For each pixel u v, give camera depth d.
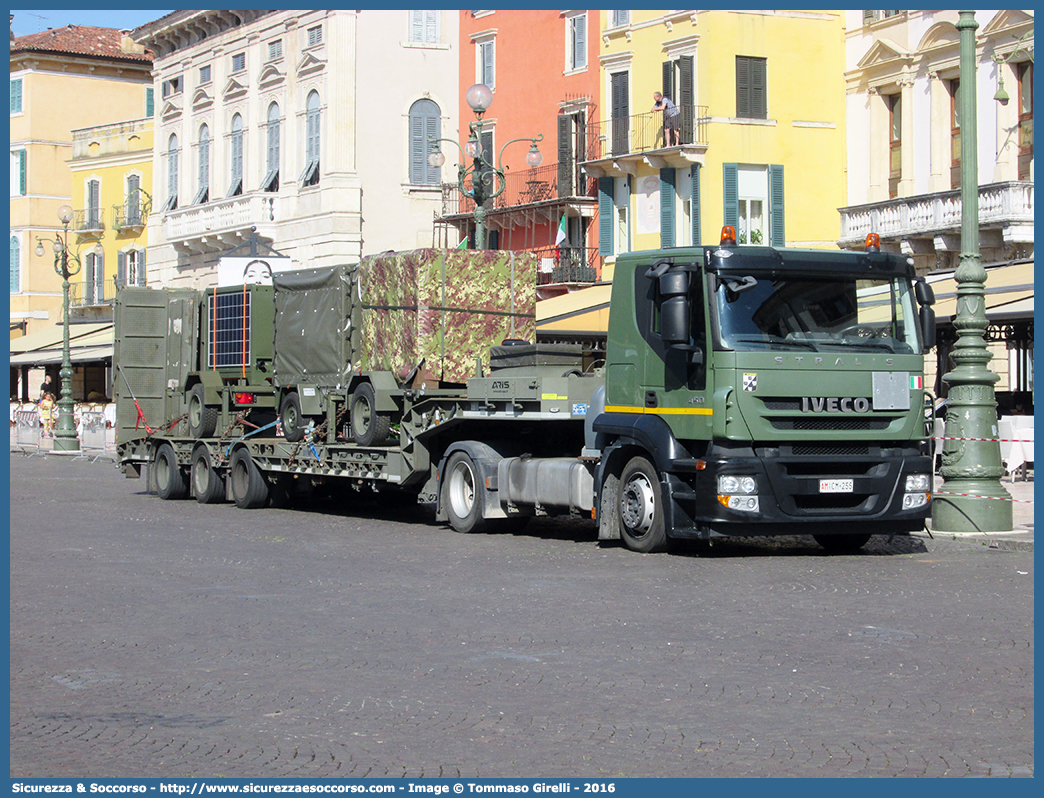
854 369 15.87
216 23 60.44
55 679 9.52
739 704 8.48
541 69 49.28
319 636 11.03
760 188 42.22
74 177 73.94
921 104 37.91
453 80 54.72
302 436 23.42
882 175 39.94
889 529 16.16
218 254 60.84
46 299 77.06
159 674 9.64
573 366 18.69
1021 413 29.36
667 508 16.11
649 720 8.10
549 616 11.82
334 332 22.61
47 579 14.70
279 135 56.78
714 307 15.61
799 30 42.09
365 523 21.33
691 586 13.55
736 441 15.52
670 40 43.25
